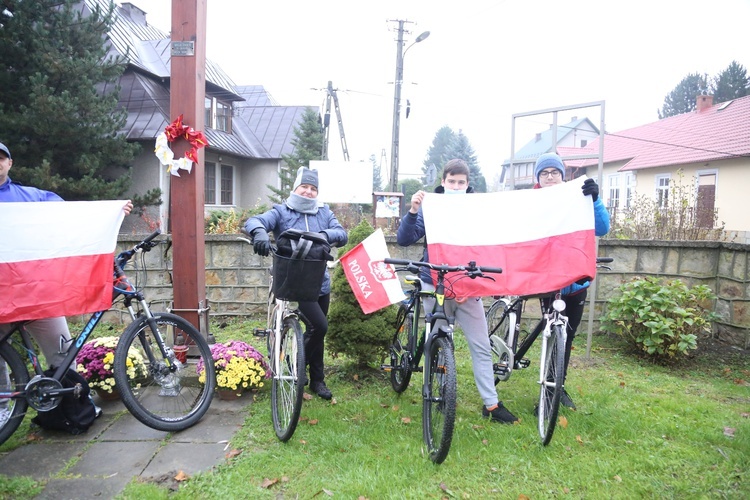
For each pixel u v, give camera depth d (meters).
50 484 2.72
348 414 3.69
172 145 4.14
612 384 4.40
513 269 3.47
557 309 3.29
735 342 5.49
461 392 4.19
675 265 5.84
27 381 3.06
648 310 4.99
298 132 24.67
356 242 4.53
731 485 2.79
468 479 2.80
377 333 4.32
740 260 5.46
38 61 11.16
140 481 2.75
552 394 3.31
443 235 3.50
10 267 3.09
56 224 3.21
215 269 6.42
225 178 22.42
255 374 3.87
